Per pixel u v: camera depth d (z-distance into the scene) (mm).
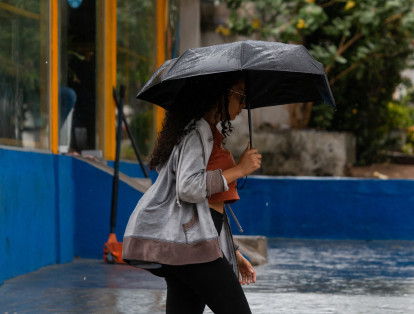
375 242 28359
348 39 41625
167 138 8406
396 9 37750
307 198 29500
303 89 9680
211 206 8445
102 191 20438
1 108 16625
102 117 22438
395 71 44219
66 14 21125
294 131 37219
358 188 29250
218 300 8141
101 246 20422
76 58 22297
